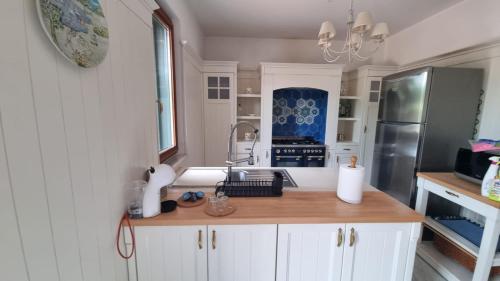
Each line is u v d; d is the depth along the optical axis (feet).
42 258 2.00
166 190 4.45
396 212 3.80
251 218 3.55
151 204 3.49
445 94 7.32
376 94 11.19
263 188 4.64
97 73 2.78
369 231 3.73
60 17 2.10
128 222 3.41
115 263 3.27
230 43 11.96
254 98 12.46
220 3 8.15
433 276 5.70
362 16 5.12
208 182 5.31
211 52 11.98
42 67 1.97
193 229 3.54
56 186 2.15
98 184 2.83
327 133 11.42
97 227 2.82
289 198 4.31
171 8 6.15
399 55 11.12
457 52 8.16
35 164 1.92
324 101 11.94
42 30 1.96
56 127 2.14
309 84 10.96
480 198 4.59
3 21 1.64
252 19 9.57
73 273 2.41
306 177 5.71
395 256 3.86
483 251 4.69
